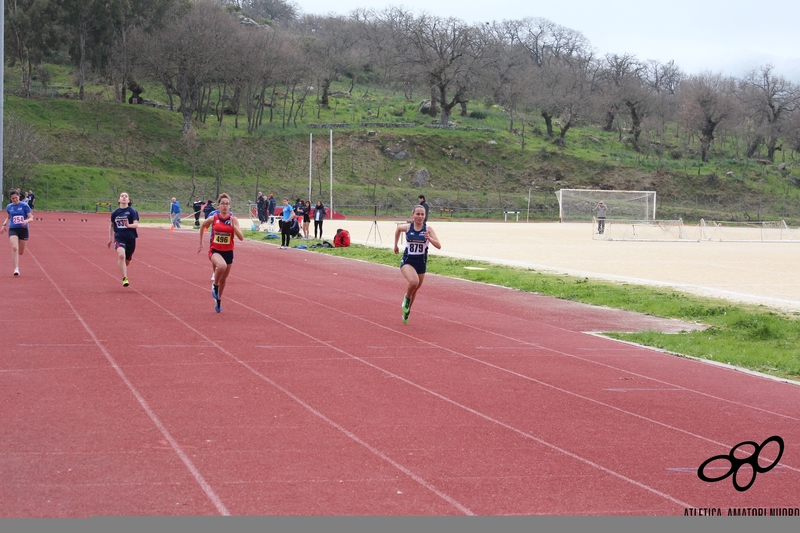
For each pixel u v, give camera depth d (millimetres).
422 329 12266
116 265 20812
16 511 4855
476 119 108625
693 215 84812
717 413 7867
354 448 6254
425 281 19625
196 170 76250
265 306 14047
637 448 6578
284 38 96562
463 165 90375
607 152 101250
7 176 62156
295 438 6445
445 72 98438
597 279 20500
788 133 106188
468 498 5328
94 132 76125
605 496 5477
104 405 7230
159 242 31250
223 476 5539
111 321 11820
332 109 103125
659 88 140250
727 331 12836
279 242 33875
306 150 85188
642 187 91375
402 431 6758
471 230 51219
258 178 73938
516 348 10984
